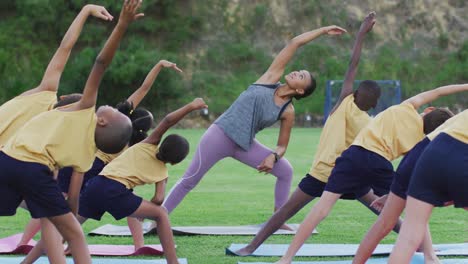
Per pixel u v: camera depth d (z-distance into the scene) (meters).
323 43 32.38
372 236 5.16
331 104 29.30
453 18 33.75
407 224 4.45
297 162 15.78
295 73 7.12
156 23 31.91
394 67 32.03
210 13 32.84
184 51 31.91
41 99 5.35
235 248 6.74
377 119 5.92
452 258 6.45
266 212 9.47
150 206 5.83
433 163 4.39
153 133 5.90
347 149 5.93
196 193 11.29
